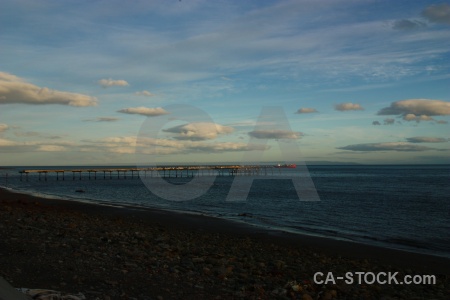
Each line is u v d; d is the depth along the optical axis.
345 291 9.11
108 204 34.66
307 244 17.47
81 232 14.75
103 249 11.27
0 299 5.12
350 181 88.56
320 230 22.78
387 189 62.16
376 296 9.08
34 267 8.25
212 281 8.63
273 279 9.59
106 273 8.31
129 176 113.62
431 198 45.91
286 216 29.34
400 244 19.00
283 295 8.07
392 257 15.28
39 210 24.50
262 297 7.77
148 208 31.05
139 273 8.62
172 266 9.77
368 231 23.11
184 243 14.70
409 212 32.69
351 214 31.08
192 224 22.45
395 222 26.98
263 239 18.34
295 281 9.32
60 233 13.89
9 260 8.71
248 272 10.20
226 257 11.97
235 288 8.22
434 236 21.50
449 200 43.19
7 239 11.41
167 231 19.05
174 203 38.03
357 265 13.23
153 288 7.57
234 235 19.22
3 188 61.97
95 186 71.00
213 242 16.34
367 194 51.88
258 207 35.44
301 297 8.03
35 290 6.24
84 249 10.96
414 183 79.75
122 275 8.30
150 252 11.57
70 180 95.81
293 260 13.16
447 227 24.91
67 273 8.00
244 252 14.20
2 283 5.71
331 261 13.75
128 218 23.98
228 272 9.64
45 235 13.03
